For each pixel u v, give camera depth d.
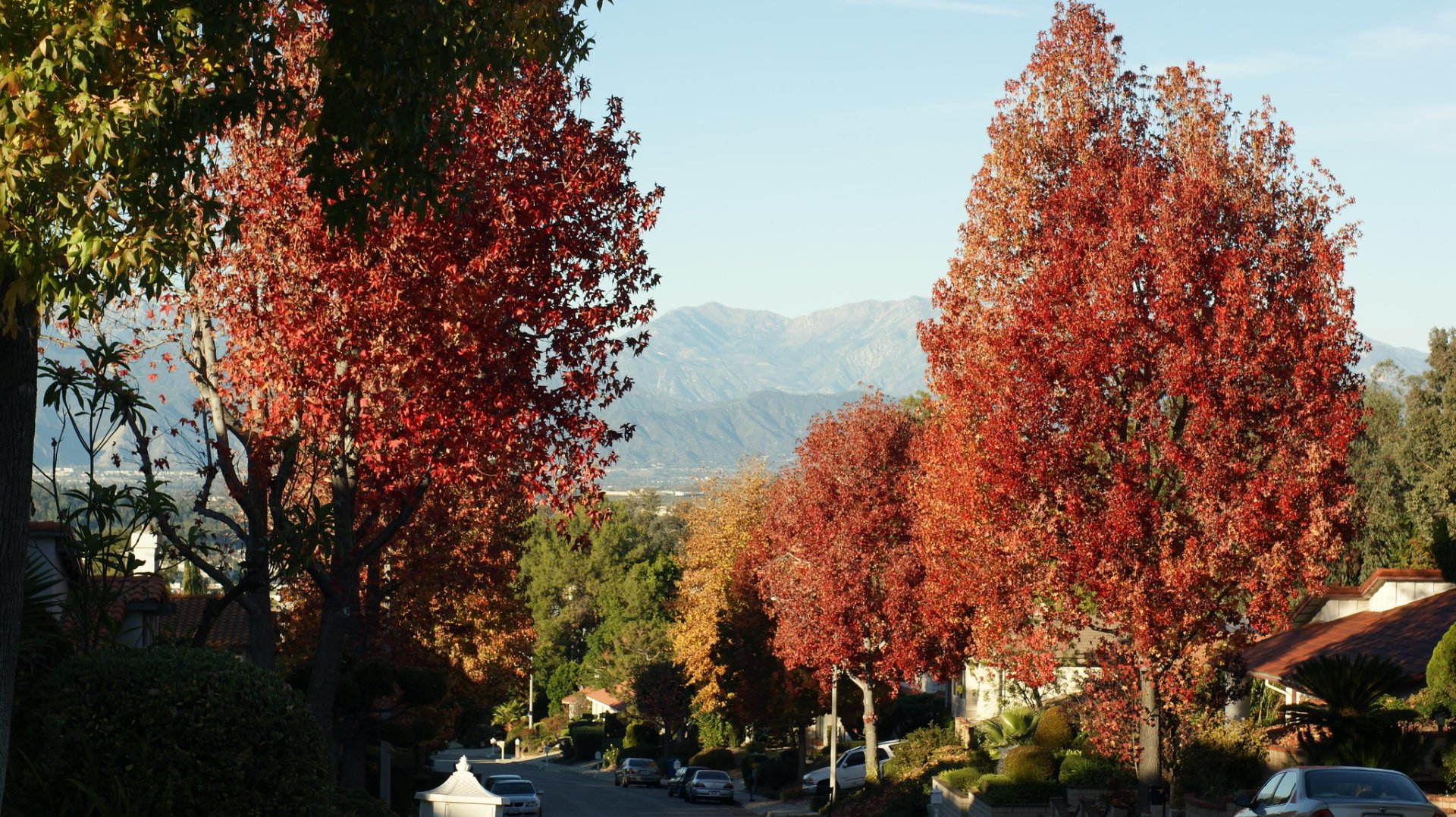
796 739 63.53
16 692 11.90
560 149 19.52
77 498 14.48
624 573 124.31
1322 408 23.41
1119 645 25.80
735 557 67.56
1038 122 27.72
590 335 19.78
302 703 12.77
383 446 19.55
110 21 10.19
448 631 38.12
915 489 34.62
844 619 46.16
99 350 14.29
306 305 18.81
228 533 21.81
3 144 9.93
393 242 18.25
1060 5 28.16
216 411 20.08
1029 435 24.14
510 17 13.53
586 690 126.38
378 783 40.78
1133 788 31.27
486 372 19.11
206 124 11.51
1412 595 37.16
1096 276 24.14
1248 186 24.95
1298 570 23.34
